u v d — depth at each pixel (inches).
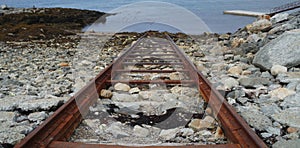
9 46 439.8
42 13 847.7
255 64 197.0
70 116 93.5
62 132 83.6
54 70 224.1
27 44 463.8
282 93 128.3
